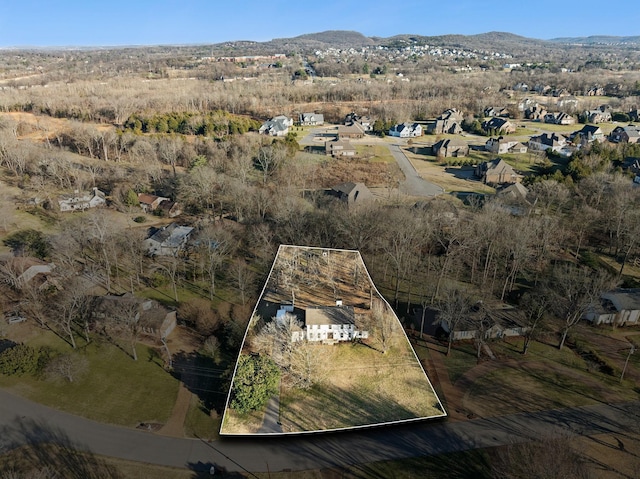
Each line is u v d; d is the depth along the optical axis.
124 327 68.44
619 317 71.56
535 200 107.62
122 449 49.88
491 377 60.97
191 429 52.66
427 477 46.34
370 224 96.19
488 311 70.88
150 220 110.94
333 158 163.38
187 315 74.31
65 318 68.81
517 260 78.75
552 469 43.94
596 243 97.81
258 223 103.94
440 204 108.38
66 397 57.41
